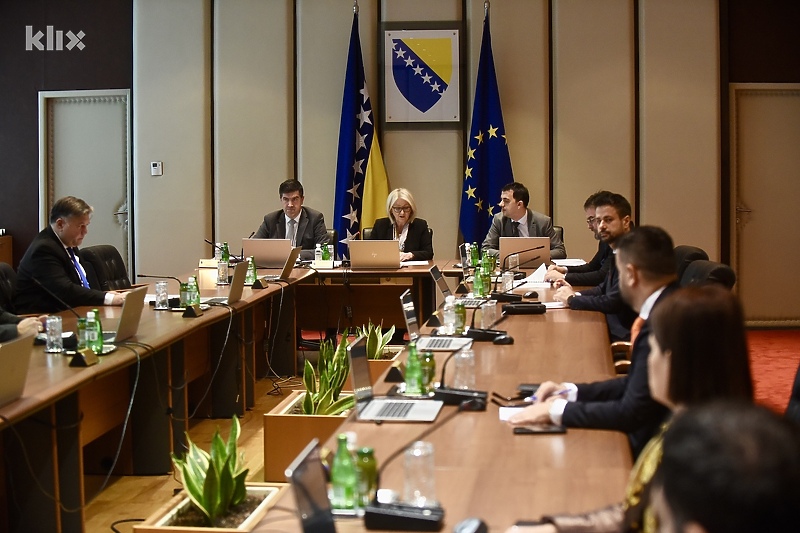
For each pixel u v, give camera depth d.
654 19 7.97
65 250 4.93
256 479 3.95
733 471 0.78
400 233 6.95
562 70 8.05
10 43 8.43
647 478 1.55
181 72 8.20
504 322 4.14
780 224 8.17
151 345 3.51
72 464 3.20
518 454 2.12
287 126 8.23
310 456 1.67
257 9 8.18
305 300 6.71
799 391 2.53
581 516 1.64
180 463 2.79
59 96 8.41
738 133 8.15
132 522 3.48
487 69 7.92
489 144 7.94
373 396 2.70
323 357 4.11
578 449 2.15
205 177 8.24
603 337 3.69
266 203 8.27
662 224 8.06
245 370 5.23
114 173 8.49
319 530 1.59
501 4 8.05
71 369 3.06
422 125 8.20
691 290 1.83
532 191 8.12
